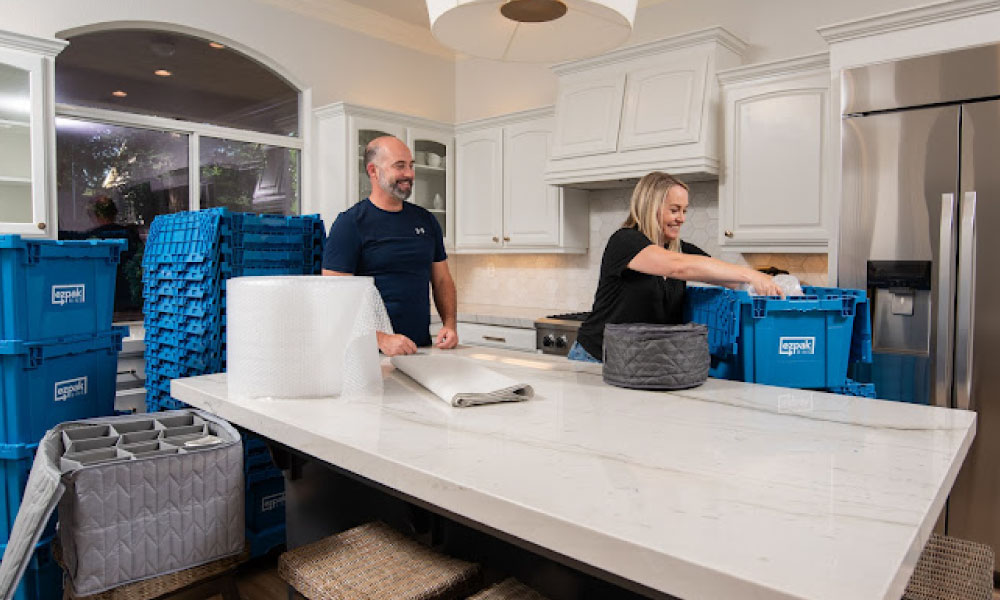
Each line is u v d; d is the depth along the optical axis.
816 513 0.77
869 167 2.59
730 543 0.69
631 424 1.19
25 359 1.91
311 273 2.59
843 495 0.83
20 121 2.81
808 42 3.36
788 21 3.42
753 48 3.54
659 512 0.77
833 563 0.64
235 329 1.46
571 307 4.39
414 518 1.35
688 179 3.56
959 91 2.37
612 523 0.74
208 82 3.78
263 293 1.40
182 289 2.41
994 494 2.37
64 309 2.04
